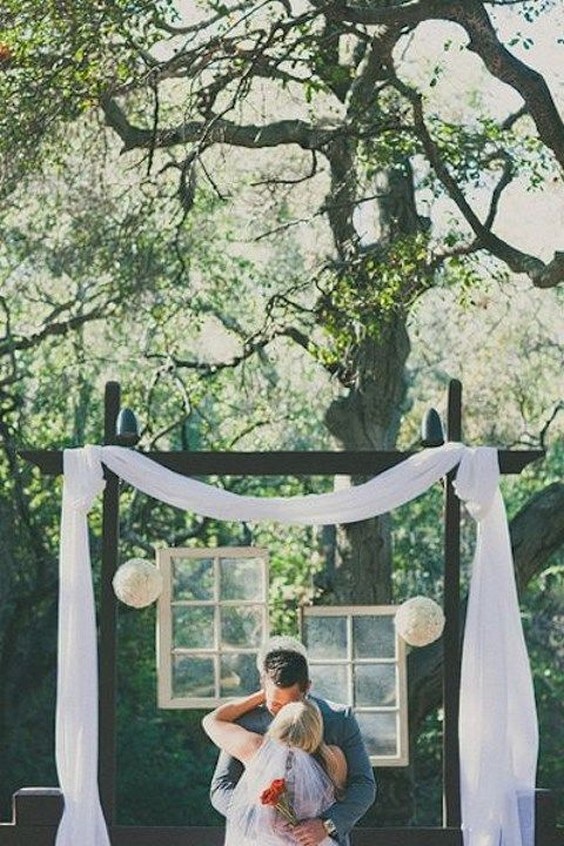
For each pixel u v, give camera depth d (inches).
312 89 596.1
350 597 658.2
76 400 852.6
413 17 534.9
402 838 343.9
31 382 867.4
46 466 349.7
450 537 352.5
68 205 657.0
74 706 343.0
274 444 864.9
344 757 295.7
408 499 347.3
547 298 904.3
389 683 358.3
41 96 546.9
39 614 839.1
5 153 554.3
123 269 661.3
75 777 340.8
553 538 663.1
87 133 636.1
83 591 346.9
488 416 906.7
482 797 342.3
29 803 343.3
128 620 863.7
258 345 658.8
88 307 827.4
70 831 339.0
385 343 658.8
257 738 293.4
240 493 940.6
